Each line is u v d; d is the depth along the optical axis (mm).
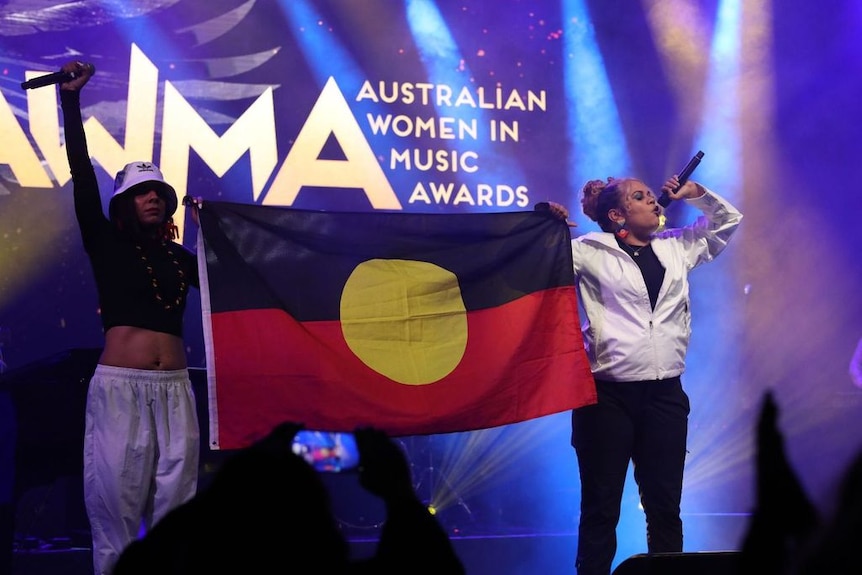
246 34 9750
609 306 5828
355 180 9875
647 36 10656
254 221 5414
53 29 9312
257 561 1623
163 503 4727
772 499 1604
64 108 4941
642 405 5777
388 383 5379
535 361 5629
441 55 10188
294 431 2076
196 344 9477
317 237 5531
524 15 10422
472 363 5547
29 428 6180
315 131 9828
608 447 5730
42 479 6211
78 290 9258
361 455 2322
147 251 4918
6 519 6031
